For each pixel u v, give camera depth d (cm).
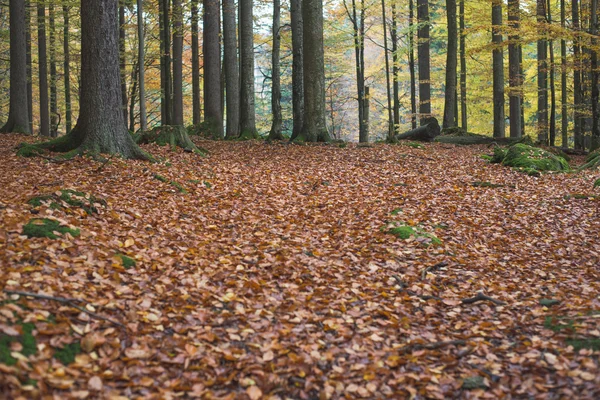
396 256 747
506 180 1296
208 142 1905
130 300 512
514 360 471
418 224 895
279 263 675
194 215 854
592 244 840
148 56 2644
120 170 1034
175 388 403
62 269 526
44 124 2480
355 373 448
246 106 2108
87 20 1120
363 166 1392
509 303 618
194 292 561
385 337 519
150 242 689
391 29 2900
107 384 392
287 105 4078
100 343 430
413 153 1641
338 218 928
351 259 728
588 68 2011
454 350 496
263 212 931
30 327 419
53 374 379
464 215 982
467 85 3119
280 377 434
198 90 2709
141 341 450
